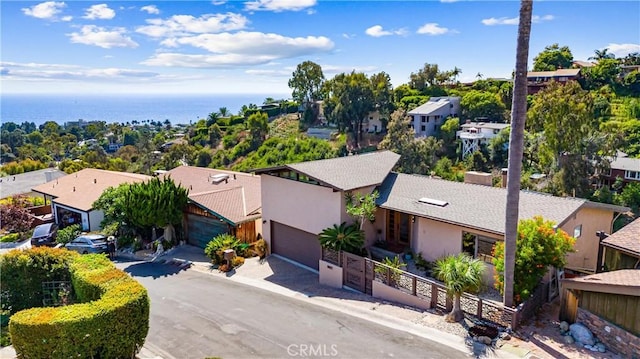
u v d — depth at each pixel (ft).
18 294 55.77
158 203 87.45
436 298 52.11
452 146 194.90
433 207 62.69
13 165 208.33
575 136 136.05
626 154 157.79
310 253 74.38
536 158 159.84
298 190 73.51
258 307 56.59
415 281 54.49
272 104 378.73
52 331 37.70
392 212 71.36
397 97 282.97
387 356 41.65
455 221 57.47
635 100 208.33
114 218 97.81
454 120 199.52
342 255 64.08
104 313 39.45
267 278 69.82
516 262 47.34
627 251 50.11
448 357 40.88
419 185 71.72
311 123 296.92
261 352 43.60
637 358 37.91
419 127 216.54
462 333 45.24
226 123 328.90
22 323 37.58
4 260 55.11
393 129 179.83
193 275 74.28
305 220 73.15
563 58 307.99
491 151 170.60
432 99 248.52
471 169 169.27
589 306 42.96
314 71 321.32
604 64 240.32
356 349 43.39
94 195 113.91
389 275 57.57
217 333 48.62
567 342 42.22
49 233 104.99
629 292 38.19
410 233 69.26
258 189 100.37
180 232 95.45
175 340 47.14
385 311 53.16
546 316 48.14
